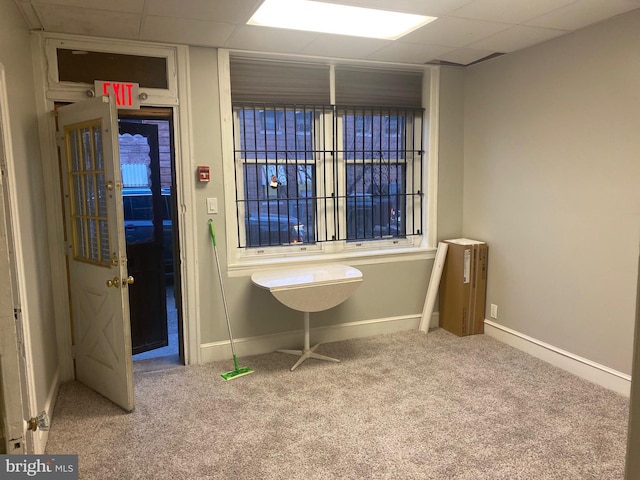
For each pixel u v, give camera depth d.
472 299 4.09
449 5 2.63
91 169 2.89
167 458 2.38
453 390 3.09
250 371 3.43
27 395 2.20
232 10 2.64
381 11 2.73
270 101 3.70
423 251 4.26
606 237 3.04
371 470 2.27
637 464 0.85
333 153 3.95
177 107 3.35
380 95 4.06
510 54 3.69
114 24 2.86
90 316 3.08
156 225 3.88
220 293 3.62
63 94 3.09
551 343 3.50
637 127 2.82
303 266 3.87
